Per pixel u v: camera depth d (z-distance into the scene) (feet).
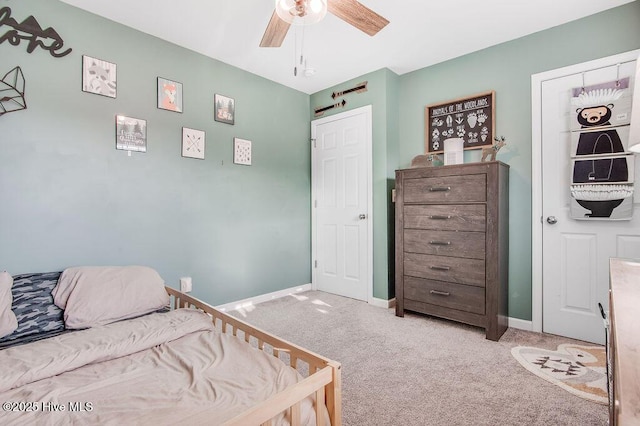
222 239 9.62
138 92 7.87
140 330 4.88
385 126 10.24
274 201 11.13
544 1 6.89
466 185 7.93
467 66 9.25
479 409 4.97
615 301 2.55
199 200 9.07
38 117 6.47
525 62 8.25
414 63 9.89
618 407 1.40
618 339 1.93
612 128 7.03
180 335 5.03
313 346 7.29
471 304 7.87
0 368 3.71
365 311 9.75
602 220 7.22
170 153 8.45
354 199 11.10
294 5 4.93
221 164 9.59
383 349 7.11
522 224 8.31
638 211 6.80
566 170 7.68
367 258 10.70
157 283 6.68
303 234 12.18
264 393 3.46
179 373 3.96
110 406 3.24
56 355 4.03
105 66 7.34
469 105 9.22
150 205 8.09
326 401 3.54
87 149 7.09
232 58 9.44
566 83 7.66
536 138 8.05
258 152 10.63
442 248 8.35
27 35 6.36
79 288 5.87
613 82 7.06
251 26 7.80
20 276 6.03
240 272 10.11
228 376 3.81
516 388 5.52
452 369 6.20
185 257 8.78
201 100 9.11
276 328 8.38
